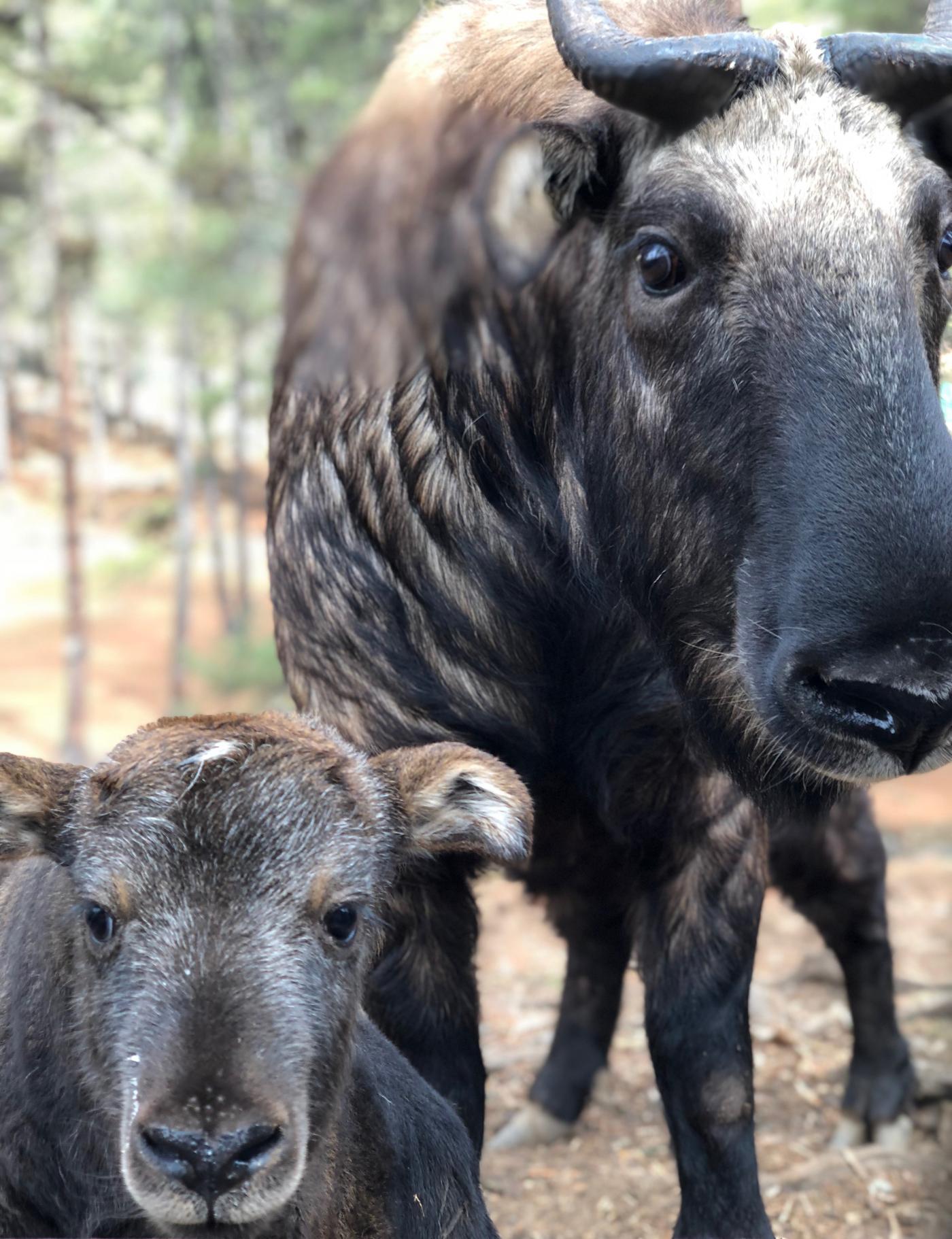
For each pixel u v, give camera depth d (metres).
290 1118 0.62
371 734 0.90
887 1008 1.24
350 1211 0.78
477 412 0.87
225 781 0.67
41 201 6.14
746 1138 0.89
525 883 1.05
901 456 0.66
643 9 0.84
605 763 0.89
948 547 0.65
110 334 9.59
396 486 0.88
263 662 4.29
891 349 0.69
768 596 0.70
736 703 0.77
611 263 0.80
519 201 0.83
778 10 3.59
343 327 0.94
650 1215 1.13
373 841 0.72
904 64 0.74
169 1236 0.64
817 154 0.72
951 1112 1.25
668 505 0.77
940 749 0.68
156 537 8.05
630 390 0.79
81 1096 0.74
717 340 0.73
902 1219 1.11
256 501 8.43
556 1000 1.59
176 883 0.65
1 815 0.72
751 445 0.72
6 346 10.31
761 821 0.90
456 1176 0.85
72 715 5.02
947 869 2.08
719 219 0.73
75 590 5.04
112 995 0.65
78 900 0.71
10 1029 0.78
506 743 0.90
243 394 5.21
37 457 10.32
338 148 2.39
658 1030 0.90
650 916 0.91
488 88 0.89
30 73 5.59
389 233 1.41
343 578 0.90
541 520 0.87
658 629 0.80
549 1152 1.23
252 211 4.33
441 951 0.89
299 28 4.77
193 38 6.05
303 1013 0.65
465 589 0.87
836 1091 1.34
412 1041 0.89
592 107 0.80
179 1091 0.60
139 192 5.77
